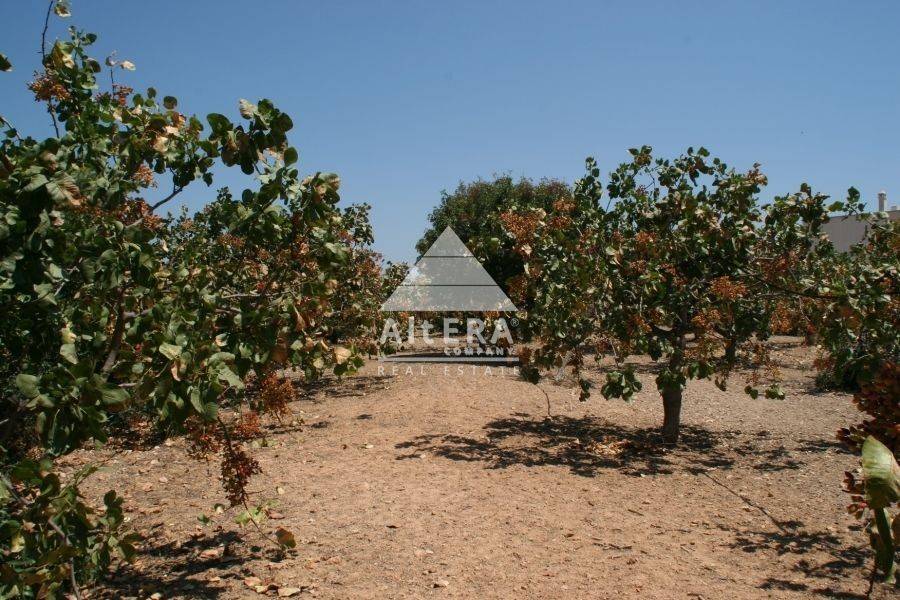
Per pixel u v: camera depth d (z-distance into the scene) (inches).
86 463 266.1
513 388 463.5
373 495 221.3
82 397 95.3
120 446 291.9
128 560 117.8
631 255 298.5
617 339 285.4
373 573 159.2
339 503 212.7
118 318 118.7
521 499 220.7
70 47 145.0
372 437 312.5
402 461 268.4
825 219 284.7
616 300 283.0
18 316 110.0
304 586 151.9
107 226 122.0
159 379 106.5
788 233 285.6
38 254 99.3
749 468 271.3
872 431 116.3
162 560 169.2
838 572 165.6
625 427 352.5
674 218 294.8
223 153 129.9
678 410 315.9
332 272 145.6
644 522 201.6
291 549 174.7
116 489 233.5
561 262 276.2
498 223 308.5
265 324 130.9
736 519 207.6
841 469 269.6
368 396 431.5
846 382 464.8
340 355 138.9
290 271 146.9
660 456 289.0
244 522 170.2
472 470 256.7
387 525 192.5
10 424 118.1
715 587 154.9
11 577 92.3
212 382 108.3
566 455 285.3
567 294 270.7
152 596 146.9
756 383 313.7
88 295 126.9
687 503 223.5
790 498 230.7
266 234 135.3
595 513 208.7
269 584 151.4
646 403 424.5
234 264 224.8
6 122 126.2
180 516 204.2
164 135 141.3
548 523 197.2
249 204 134.6
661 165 304.2
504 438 316.2
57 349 129.4
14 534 94.7
